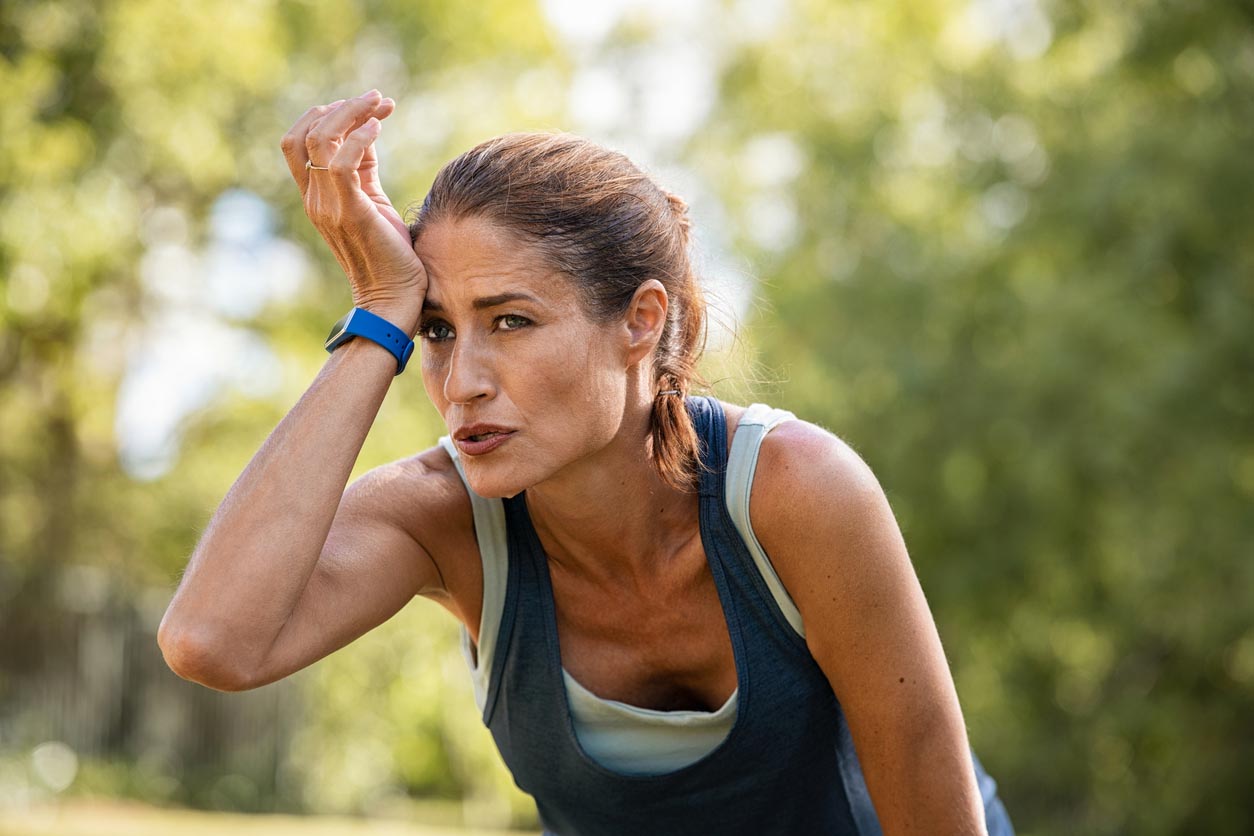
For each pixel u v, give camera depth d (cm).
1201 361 1697
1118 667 2164
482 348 308
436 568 354
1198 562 1756
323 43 2042
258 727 2142
